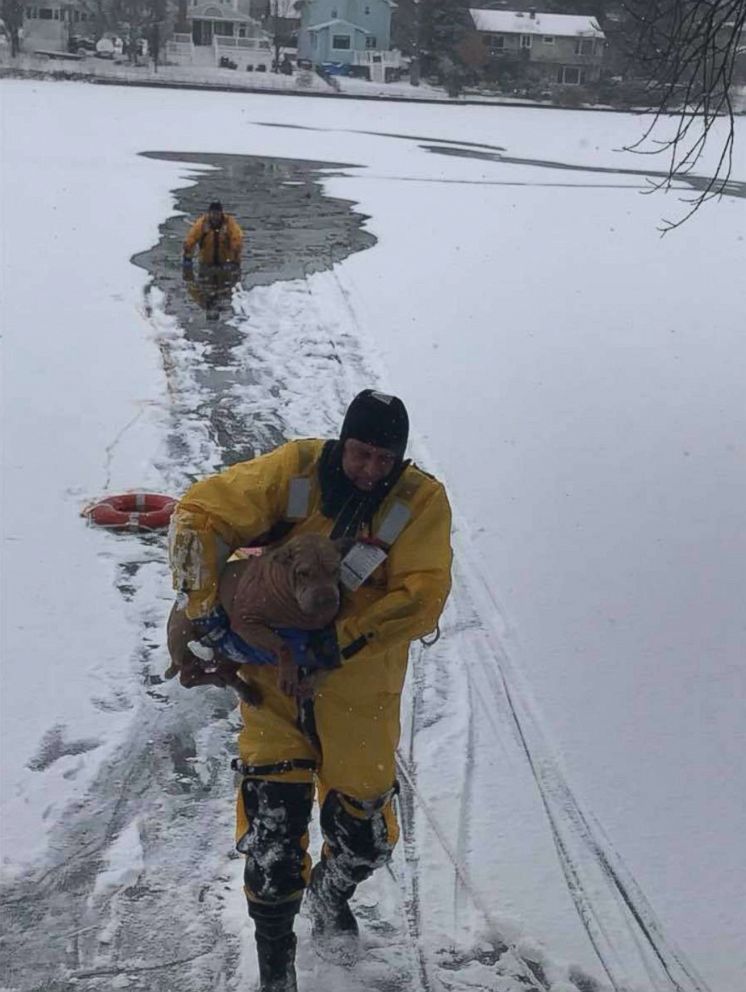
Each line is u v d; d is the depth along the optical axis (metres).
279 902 3.50
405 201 24.88
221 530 3.46
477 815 4.62
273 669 3.52
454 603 6.50
